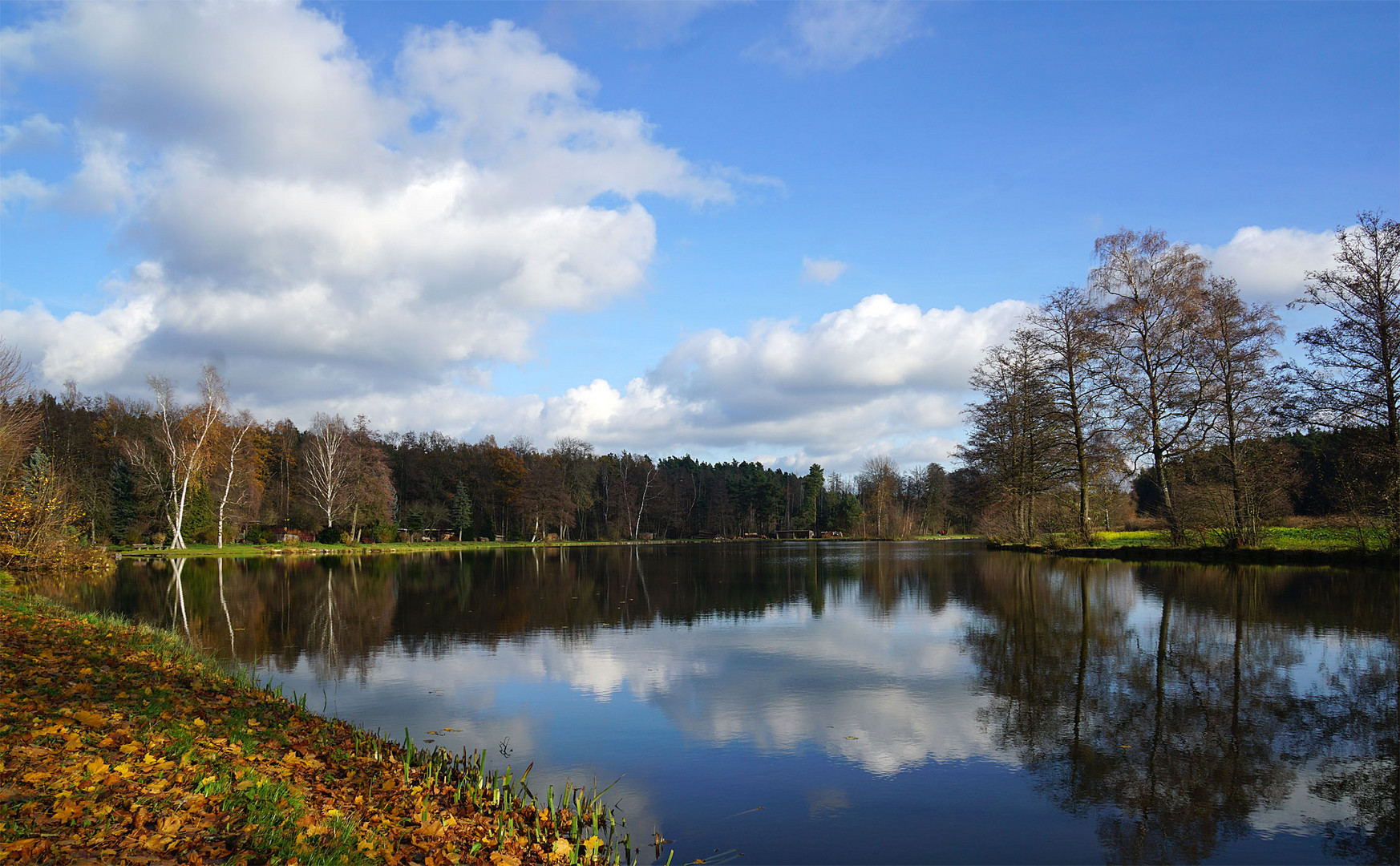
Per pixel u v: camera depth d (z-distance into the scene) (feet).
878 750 28.02
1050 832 21.01
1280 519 100.32
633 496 318.04
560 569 127.34
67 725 21.53
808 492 400.06
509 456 288.92
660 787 24.67
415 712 33.71
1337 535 94.68
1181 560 101.91
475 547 239.71
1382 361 82.79
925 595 76.43
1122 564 101.91
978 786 24.35
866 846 20.30
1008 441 147.74
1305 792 23.29
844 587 87.71
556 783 25.02
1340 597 61.82
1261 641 45.01
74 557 84.28
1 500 76.54
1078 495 130.11
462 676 41.09
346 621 62.34
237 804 17.67
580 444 314.96
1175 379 105.09
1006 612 61.05
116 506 176.65
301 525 219.41
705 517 374.22
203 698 29.04
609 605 73.36
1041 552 134.00
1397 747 26.99
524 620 63.10
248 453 197.98
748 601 76.13
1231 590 67.82
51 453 172.65
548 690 37.88
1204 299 100.37
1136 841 20.35
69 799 16.26
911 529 311.88
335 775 22.27
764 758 27.40
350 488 213.46
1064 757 26.73
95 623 46.88
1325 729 28.89
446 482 289.12
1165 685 35.78
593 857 19.12
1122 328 111.45
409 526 248.73
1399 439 81.82
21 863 13.48
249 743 23.04
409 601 76.74
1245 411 96.73
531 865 18.03
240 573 114.11
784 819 22.08
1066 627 52.44
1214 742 27.84
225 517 184.14
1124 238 111.45
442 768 24.89
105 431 204.64
